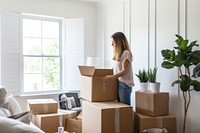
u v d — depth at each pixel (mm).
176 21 3416
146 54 3949
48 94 4691
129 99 3129
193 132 3199
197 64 2924
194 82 2891
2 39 4137
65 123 3775
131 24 4281
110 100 3090
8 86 4227
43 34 4770
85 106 3037
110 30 4836
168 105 3254
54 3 4742
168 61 3090
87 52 5148
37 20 4684
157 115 3109
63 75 4984
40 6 4586
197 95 3141
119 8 4562
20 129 879
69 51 4969
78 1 5016
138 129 3105
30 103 3580
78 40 4992
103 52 5039
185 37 3289
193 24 3191
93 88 2965
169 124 3111
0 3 4164
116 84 3115
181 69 3340
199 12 3109
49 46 4852
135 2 4180
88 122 2951
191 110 3225
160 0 3674
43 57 4773
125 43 3143
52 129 3555
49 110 3670
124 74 3061
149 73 3465
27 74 4590
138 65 4133
